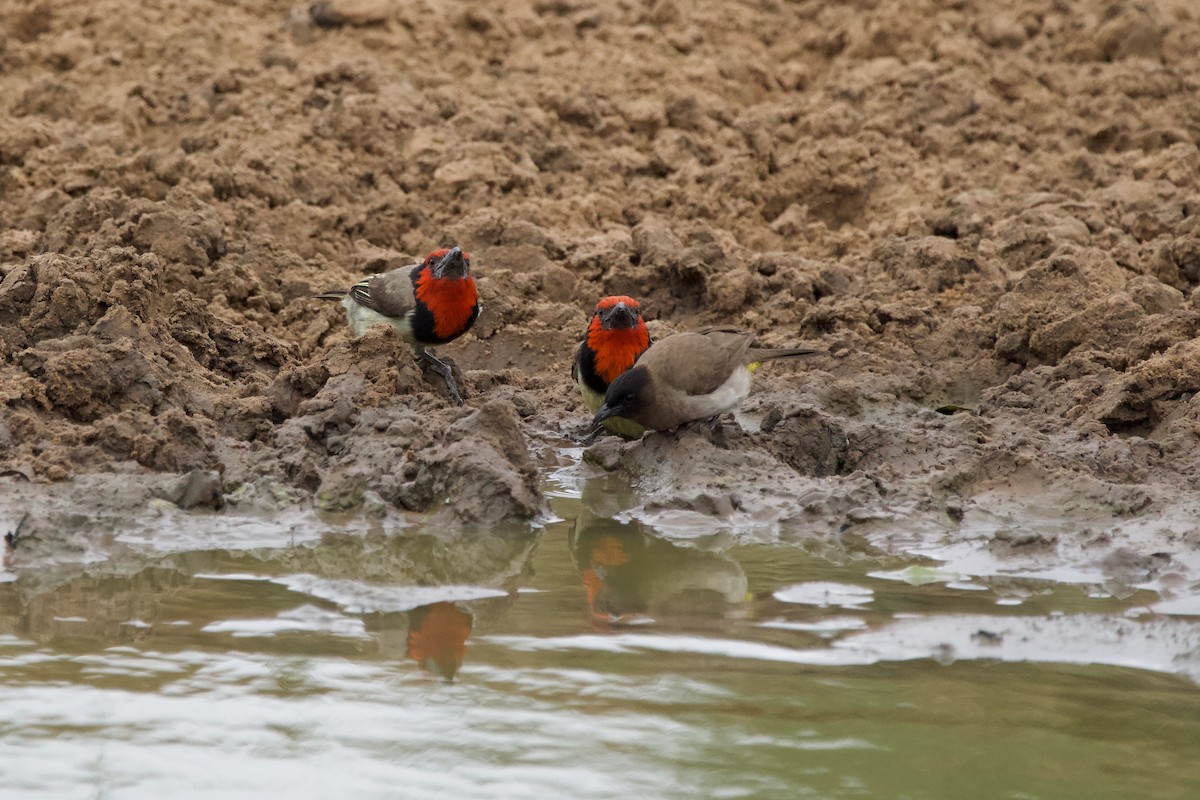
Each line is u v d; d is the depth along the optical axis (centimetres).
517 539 1112
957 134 2266
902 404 1505
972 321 1650
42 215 1822
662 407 1252
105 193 1744
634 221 2041
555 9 2630
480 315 1652
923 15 2616
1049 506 1159
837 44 2594
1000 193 2066
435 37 2494
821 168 2103
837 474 1304
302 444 1245
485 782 694
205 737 736
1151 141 2261
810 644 877
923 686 812
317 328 1622
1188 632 889
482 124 2150
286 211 1855
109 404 1278
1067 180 2114
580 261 1803
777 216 2095
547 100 2314
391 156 2064
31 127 2042
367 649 860
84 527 1080
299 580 993
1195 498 1144
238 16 2584
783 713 773
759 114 2338
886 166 2150
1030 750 730
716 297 1727
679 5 2639
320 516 1142
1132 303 1543
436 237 1906
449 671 826
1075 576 1020
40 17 2531
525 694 794
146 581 986
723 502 1184
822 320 1662
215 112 2180
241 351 1504
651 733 746
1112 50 2561
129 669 821
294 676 816
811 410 1320
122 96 2252
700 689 803
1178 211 1955
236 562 1033
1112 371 1463
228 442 1249
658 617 925
